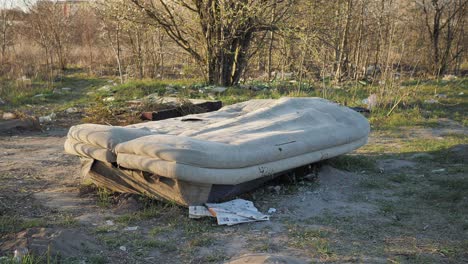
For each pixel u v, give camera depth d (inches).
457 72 794.8
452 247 168.2
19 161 297.0
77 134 223.8
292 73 749.3
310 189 234.5
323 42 634.8
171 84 617.9
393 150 328.5
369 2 699.4
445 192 232.2
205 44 629.3
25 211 201.2
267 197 222.2
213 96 546.3
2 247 155.0
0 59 786.8
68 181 253.8
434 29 757.3
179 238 175.5
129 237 175.0
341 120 261.7
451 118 442.9
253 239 174.1
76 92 631.2
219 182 194.1
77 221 189.0
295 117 245.6
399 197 227.8
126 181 214.7
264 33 671.8
